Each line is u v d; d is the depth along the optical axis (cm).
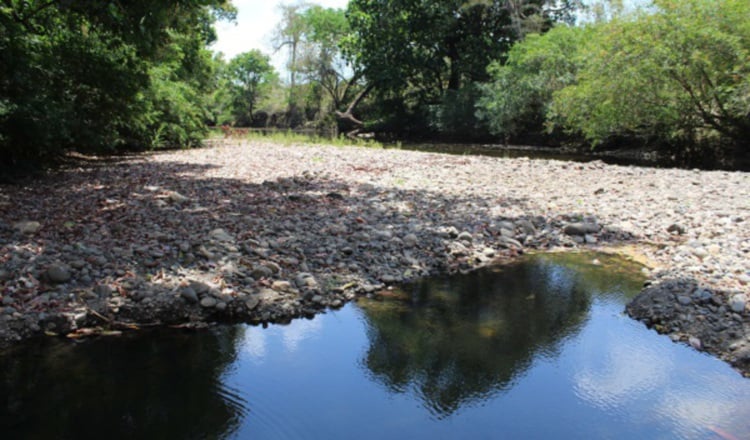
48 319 514
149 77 1644
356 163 1678
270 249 717
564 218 961
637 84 1911
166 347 493
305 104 5525
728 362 475
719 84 1870
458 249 782
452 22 3738
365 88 4781
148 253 659
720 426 383
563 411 405
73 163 1470
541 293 645
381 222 891
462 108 3597
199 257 666
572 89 2181
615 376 455
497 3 3678
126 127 1783
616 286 666
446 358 485
